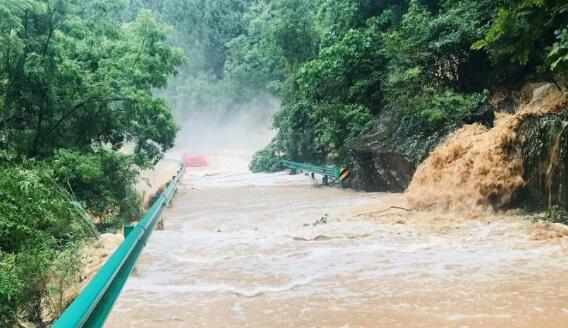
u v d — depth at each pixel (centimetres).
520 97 1534
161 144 2014
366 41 2105
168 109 1795
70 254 743
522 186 1041
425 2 2075
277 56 3666
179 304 537
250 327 466
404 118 1680
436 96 1562
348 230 955
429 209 1151
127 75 1664
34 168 1145
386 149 1647
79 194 1405
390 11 2188
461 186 1129
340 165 2189
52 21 1438
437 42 1659
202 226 1187
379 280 607
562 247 728
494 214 1041
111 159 1609
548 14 1151
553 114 1039
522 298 520
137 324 477
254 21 4972
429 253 736
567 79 1193
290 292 573
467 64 1747
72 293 668
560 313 474
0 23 1264
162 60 1784
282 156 3394
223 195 1944
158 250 808
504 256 697
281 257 743
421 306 508
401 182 1639
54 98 1448
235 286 602
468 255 713
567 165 938
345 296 550
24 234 769
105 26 1700
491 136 1130
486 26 1587
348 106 2111
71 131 1598
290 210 1402
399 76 1775
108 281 397
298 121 2852
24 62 1364
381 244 815
